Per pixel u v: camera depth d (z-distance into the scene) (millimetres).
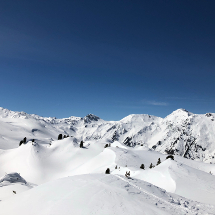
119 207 16516
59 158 125000
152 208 18016
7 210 18219
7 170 102625
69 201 16812
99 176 27875
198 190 34250
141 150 146625
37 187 23438
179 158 99125
